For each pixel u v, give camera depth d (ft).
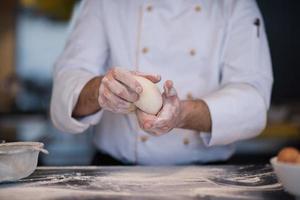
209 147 4.06
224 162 4.20
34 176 3.29
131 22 4.17
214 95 3.68
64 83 3.84
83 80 3.75
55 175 3.34
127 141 4.09
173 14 4.09
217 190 2.91
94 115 3.84
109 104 3.08
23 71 11.72
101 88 3.08
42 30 11.67
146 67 4.09
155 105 2.98
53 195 2.77
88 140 8.93
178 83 4.05
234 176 3.35
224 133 3.63
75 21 4.50
